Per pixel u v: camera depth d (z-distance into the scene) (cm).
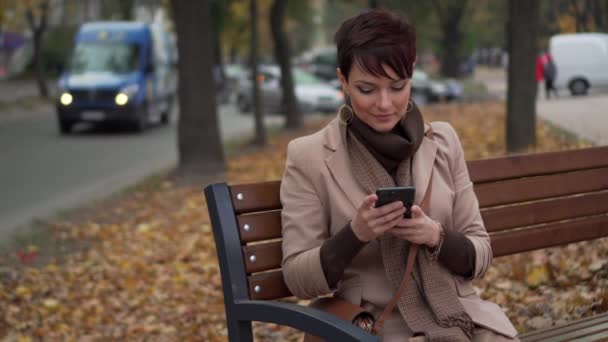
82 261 836
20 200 1254
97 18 5716
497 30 5281
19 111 3431
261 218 293
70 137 2233
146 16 5150
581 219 372
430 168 283
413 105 282
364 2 3666
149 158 1739
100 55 2353
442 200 282
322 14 6931
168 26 4644
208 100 1341
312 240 276
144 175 1456
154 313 643
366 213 251
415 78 3272
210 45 1346
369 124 271
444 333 265
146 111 2350
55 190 1339
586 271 509
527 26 1188
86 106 2259
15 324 625
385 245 273
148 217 1034
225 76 4088
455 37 4706
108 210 1109
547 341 312
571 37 2822
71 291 727
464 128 1597
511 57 1205
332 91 2805
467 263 273
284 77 2116
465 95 3272
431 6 4103
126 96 2250
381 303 275
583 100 2319
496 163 341
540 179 354
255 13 1712
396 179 279
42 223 1038
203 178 1302
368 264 278
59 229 995
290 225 279
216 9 3219
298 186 282
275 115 2988
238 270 279
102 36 2388
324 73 4422
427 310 273
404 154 274
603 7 2772
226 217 283
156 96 2464
